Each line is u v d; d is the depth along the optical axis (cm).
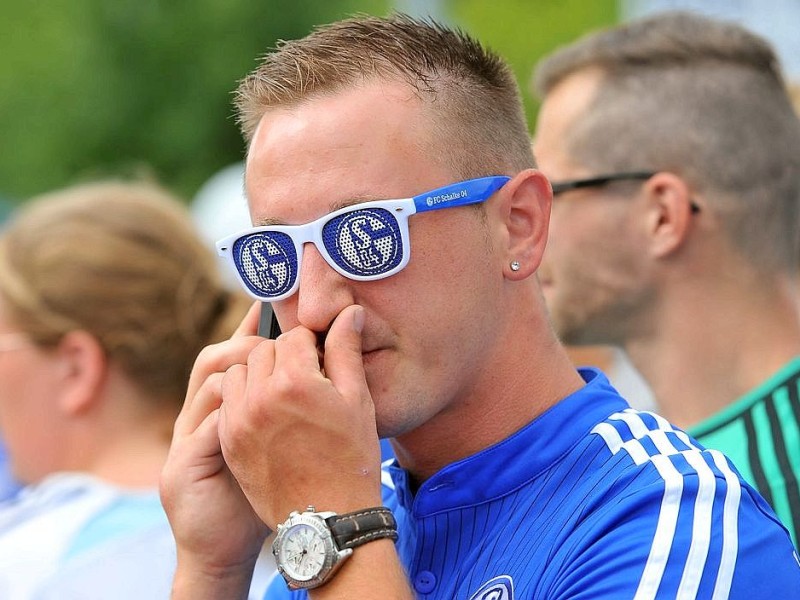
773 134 569
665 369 567
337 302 363
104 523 575
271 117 381
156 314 613
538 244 388
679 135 564
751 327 552
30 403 618
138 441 616
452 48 392
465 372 371
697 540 332
